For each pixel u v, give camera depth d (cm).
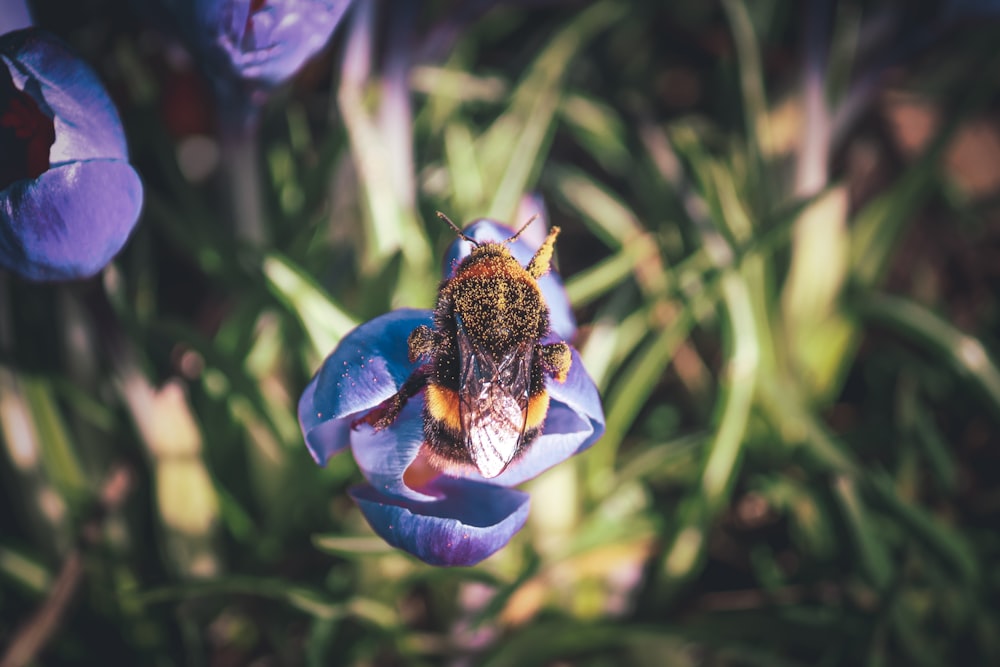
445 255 15
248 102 16
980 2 20
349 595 18
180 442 17
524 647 18
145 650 18
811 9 19
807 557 19
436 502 14
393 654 19
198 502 17
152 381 19
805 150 20
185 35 15
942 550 18
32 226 13
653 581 18
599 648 18
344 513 19
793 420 19
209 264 19
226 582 17
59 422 18
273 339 19
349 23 18
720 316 19
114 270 17
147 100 20
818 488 19
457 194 20
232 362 18
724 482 18
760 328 20
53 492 18
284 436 18
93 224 14
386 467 14
